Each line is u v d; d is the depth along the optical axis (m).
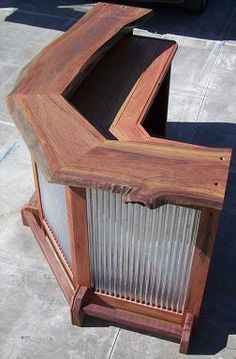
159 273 2.74
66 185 2.36
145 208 2.42
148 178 2.21
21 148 4.44
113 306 3.04
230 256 3.54
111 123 3.05
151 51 3.83
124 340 3.02
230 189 4.07
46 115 2.69
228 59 5.88
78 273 2.94
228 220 3.81
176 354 2.95
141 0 6.75
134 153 2.38
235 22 6.77
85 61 3.21
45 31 6.39
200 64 5.77
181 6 6.85
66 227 2.91
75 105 3.24
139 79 3.51
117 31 3.59
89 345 2.99
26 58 5.80
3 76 5.45
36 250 3.54
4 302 3.21
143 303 2.96
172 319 2.95
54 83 2.99
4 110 4.91
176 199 2.12
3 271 3.40
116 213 2.52
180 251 2.56
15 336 3.03
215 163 2.31
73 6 7.04
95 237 2.70
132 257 2.71
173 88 5.32
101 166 2.30
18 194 3.97
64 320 3.11
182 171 2.26
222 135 4.66
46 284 3.31
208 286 3.34
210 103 5.11
